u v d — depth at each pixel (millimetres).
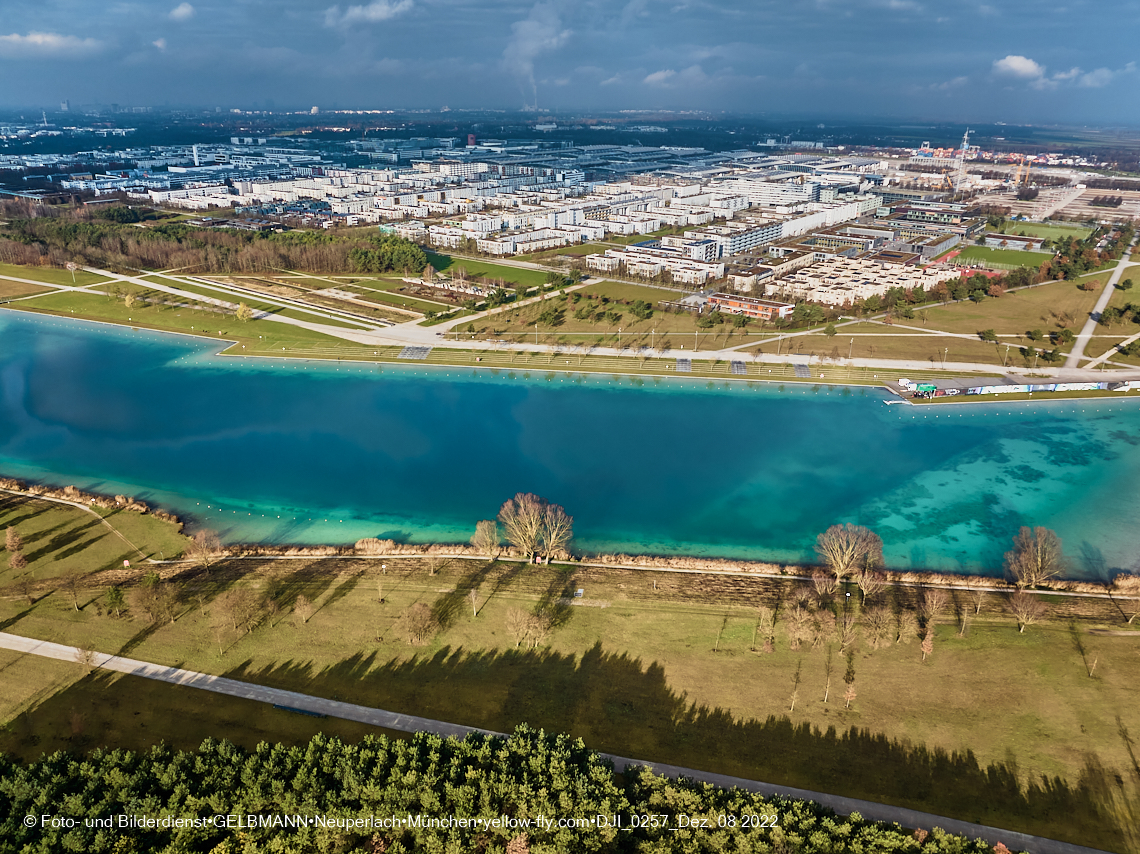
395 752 150375
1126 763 161375
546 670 188000
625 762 161875
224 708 174625
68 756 152625
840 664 190750
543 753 149250
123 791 141000
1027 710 175375
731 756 163875
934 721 172625
